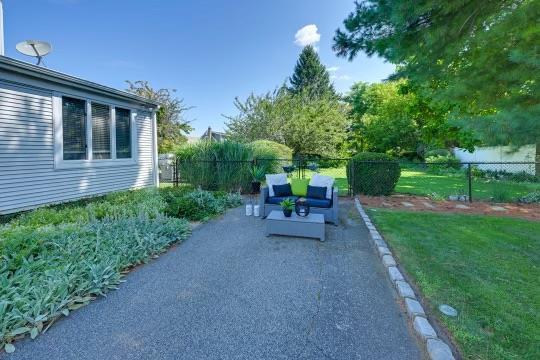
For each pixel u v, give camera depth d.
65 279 2.62
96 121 7.16
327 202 5.43
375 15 4.54
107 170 7.48
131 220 4.51
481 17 3.78
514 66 3.56
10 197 5.38
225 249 4.02
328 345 2.04
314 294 2.76
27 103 5.62
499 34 3.59
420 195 8.25
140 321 2.31
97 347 2.00
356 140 24.38
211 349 1.99
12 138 5.39
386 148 21.14
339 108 19.94
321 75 30.05
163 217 4.95
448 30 3.94
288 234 4.50
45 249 3.26
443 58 4.45
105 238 3.77
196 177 9.15
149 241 3.81
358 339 2.10
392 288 2.88
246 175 9.05
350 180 8.35
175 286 2.91
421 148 20.41
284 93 18.52
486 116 2.96
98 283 2.75
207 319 2.34
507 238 4.21
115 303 2.57
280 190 6.02
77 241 3.55
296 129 17.39
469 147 12.61
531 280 2.86
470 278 2.90
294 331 2.20
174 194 7.34
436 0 3.59
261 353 1.96
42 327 2.19
